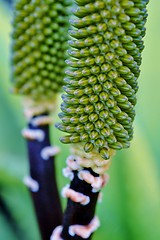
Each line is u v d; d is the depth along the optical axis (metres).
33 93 0.53
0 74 0.79
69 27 0.52
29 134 0.53
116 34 0.41
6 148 0.79
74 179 0.45
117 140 0.43
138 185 0.70
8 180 0.77
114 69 0.42
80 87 0.42
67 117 0.43
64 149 0.73
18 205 0.78
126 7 0.41
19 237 0.76
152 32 0.78
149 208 0.70
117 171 0.70
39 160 0.53
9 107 0.79
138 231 0.70
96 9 0.41
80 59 0.42
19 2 0.50
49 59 0.52
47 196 0.53
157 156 0.76
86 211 0.45
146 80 0.78
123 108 0.42
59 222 0.53
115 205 0.70
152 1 0.78
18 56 0.52
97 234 0.70
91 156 0.43
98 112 0.42
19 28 0.51
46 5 0.50
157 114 0.77
